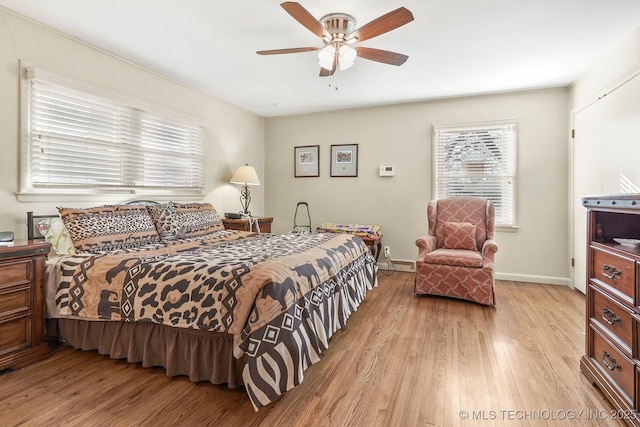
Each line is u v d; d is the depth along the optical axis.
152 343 1.98
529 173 4.02
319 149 5.10
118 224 2.60
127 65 3.13
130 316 1.94
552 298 3.43
